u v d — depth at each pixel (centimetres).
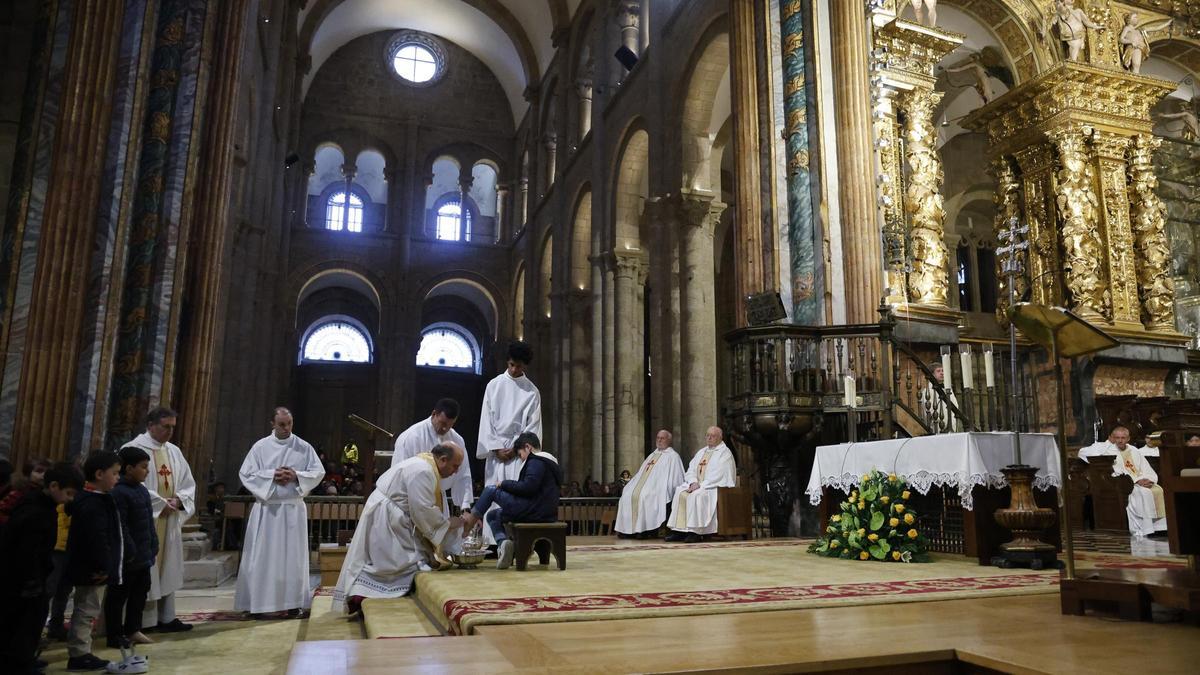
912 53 1480
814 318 1331
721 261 2994
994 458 761
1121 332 1667
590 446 2652
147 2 1041
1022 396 1570
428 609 576
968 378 1067
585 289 2925
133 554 611
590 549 962
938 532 855
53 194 932
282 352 3381
